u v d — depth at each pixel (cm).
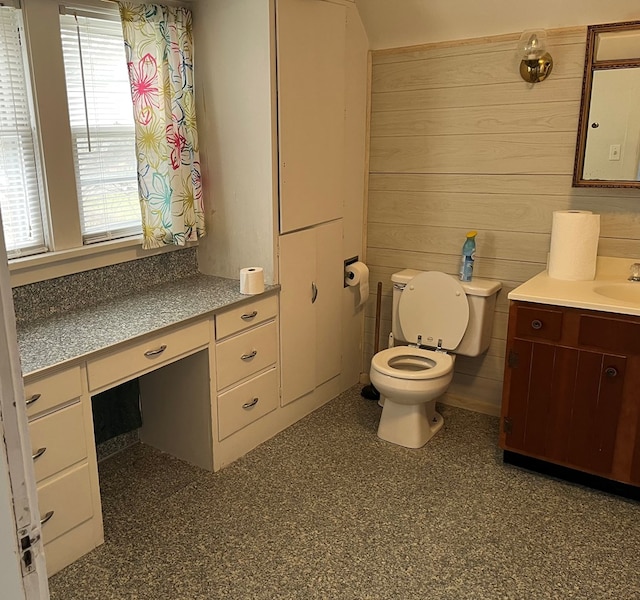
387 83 334
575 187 293
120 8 253
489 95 307
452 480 275
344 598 205
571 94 287
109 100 267
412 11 309
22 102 235
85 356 212
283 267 299
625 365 245
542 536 236
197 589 209
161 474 279
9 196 237
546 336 260
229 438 287
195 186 296
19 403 61
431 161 331
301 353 324
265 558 224
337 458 293
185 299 276
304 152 298
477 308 313
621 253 290
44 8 232
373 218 357
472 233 321
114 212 279
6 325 59
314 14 288
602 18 272
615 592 207
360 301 355
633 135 273
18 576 64
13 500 62
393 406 305
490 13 293
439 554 226
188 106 287
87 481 223
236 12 272
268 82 271
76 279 262
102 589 209
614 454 256
